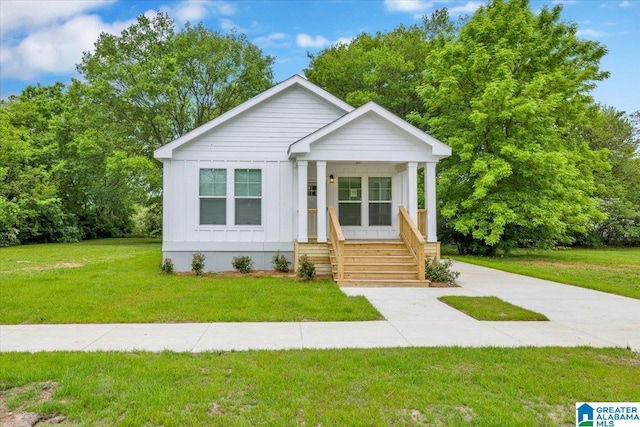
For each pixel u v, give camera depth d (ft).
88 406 11.03
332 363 14.26
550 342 17.16
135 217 130.41
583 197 60.64
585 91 65.72
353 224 43.60
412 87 77.97
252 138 40.52
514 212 55.93
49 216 93.97
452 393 11.86
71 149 96.63
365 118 37.78
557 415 10.70
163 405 11.04
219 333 18.40
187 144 39.63
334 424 10.11
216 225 39.58
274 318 21.08
